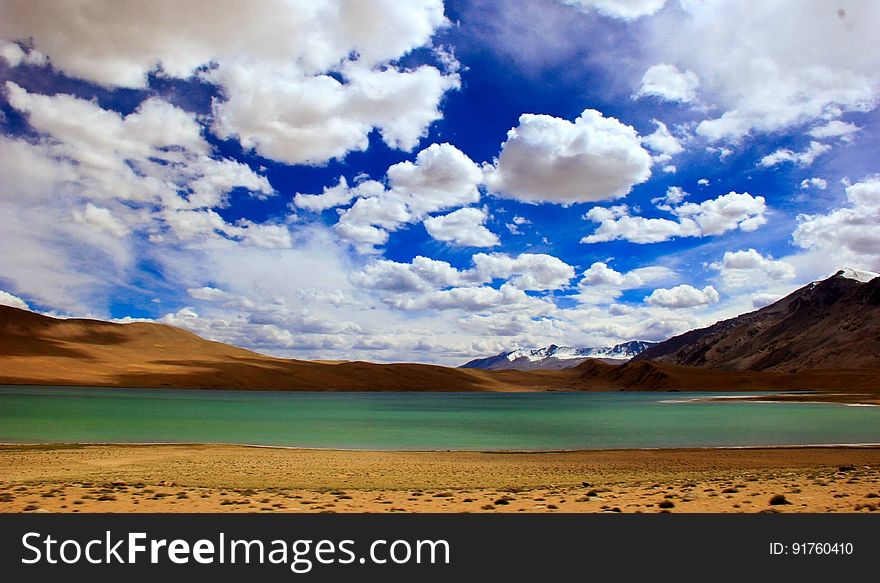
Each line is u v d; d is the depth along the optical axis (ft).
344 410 297.12
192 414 230.68
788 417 226.99
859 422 197.67
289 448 117.91
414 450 118.21
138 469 73.72
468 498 48.80
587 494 50.80
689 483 59.06
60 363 609.01
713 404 374.43
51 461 81.76
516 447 126.41
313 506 43.96
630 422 208.33
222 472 71.61
